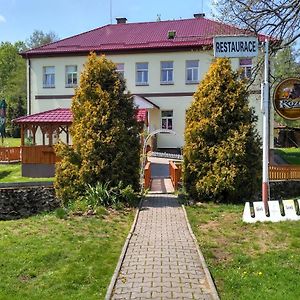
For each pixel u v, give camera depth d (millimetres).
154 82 34094
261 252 8242
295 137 50312
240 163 13891
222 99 14188
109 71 14391
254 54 10695
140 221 11375
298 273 7074
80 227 10375
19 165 28281
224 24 17875
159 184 19062
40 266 7578
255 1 16500
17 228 10383
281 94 10680
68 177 13930
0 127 44750
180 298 6105
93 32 38875
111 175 13844
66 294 6391
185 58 33594
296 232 9336
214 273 7164
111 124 13984
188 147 14453
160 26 38438
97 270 7352
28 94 36281
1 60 90250
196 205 13555
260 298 6062
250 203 10984
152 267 7516
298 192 20281
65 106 35688
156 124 34000
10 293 6461
